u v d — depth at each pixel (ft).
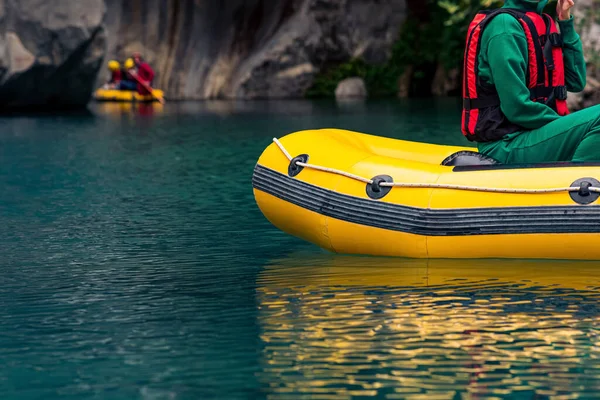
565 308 15.06
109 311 15.66
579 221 17.66
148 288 17.25
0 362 13.09
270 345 13.55
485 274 17.47
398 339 13.67
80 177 33.09
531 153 18.89
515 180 18.16
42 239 22.15
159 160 38.06
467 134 19.80
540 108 18.61
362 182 19.30
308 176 19.94
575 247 17.90
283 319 14.85
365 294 16.29
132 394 11.80
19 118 62.95
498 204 18.17
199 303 16.05
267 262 19.36
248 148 42.39
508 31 18.53
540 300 15.57
